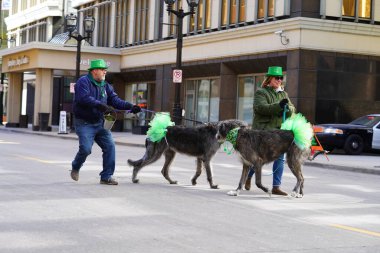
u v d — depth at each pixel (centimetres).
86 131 1141
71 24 3609
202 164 1220
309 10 2789
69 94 5394
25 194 1012
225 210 926
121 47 4375
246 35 3073
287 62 2834
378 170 1802
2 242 671
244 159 1080
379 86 2939
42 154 1923
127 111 1198
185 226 788
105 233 730
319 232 780
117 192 1066
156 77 3891
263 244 698
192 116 3694
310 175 1630
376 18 2939
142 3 4131
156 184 1209
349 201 1092
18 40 6209
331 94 2831
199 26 3531
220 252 654
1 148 2183
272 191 1123
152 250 654
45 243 672
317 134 2394
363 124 2484
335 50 2820
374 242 730
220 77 3319
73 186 1126
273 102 1127
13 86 4784
